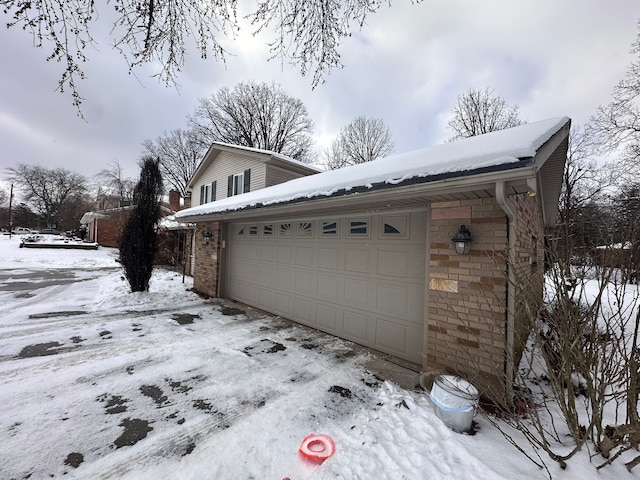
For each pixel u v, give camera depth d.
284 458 2.23
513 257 2.98
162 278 11.21
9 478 1.97
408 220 4.16
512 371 2.93
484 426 2.61
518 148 2.52
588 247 2.63
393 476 2.02
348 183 3.79
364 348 4.58
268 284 6.71
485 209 3.19
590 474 1.93
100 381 3.33
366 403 3.01
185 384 3.33
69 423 2.56
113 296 7.54
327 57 3.57
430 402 3.00
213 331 5.27
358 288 4.79
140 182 7.98
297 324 5.82
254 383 3.40
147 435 2.44
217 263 8.12
